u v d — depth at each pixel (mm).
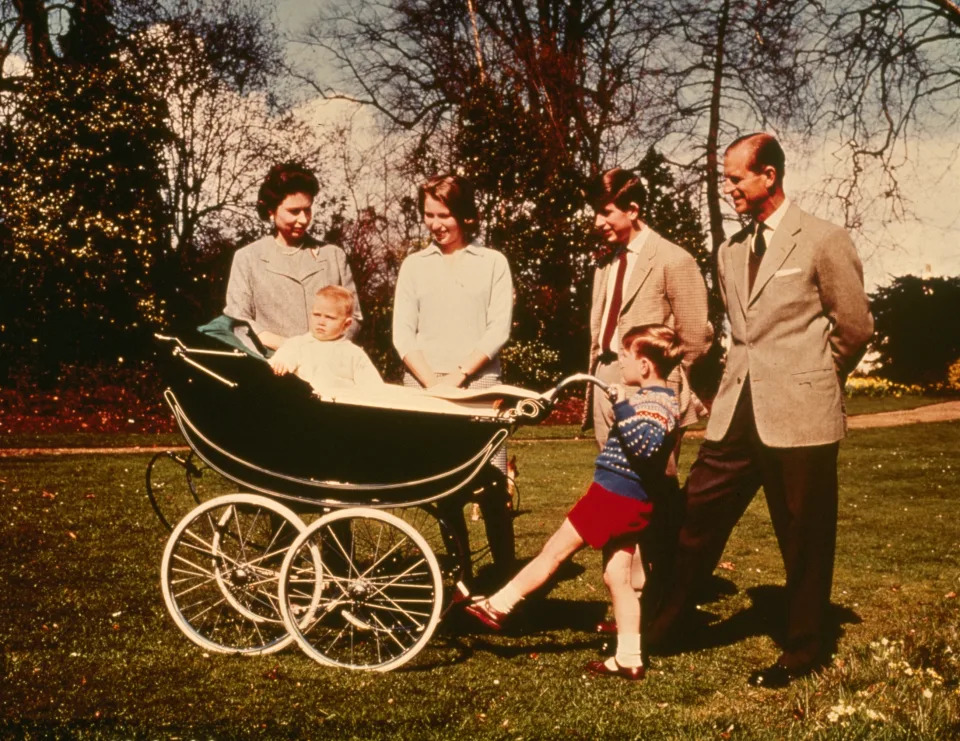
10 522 6344
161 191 23469
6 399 18609
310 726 3100
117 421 18281
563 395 21625
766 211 4039
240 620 4250
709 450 4113
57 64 20297
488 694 3490
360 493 3844
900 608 4898
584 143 22047
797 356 3932
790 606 3896
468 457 3816
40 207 19156
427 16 22906
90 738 2945
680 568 4141
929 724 3176
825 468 3895
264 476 3865
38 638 3926
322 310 4340
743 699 3535
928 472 10578
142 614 4316
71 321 21031
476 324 4633
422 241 19641
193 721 3094
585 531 3729
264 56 24734
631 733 3127
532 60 20953
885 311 37344
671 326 4504
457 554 4152
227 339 3664
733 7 20406
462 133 20188
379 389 4102
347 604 4027
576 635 4301
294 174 4801
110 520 6520
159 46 22188
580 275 20516
